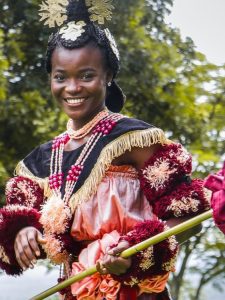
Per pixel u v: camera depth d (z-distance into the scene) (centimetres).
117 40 1598
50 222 565
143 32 1622
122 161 568
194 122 1647
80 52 570
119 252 528
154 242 521
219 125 1677
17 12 1587
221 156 1717
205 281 1852
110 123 573
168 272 548
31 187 593
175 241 541
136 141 562
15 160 1485
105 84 580
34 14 1565
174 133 1647
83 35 573
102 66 576
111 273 535
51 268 1666
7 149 1482
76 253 575
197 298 1861
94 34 575
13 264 577
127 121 572
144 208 566
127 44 1605
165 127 1639
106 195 562
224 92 1708
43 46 1576
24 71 1565
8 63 1484
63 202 567
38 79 1543
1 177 1368
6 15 1584
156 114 1633
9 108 1458
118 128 570
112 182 563
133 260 532
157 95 1619
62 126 1469
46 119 1466
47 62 587
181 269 1780
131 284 538
